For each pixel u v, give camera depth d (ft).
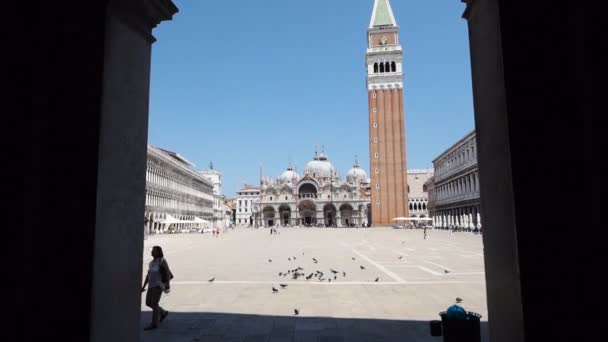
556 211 14.12
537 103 14.71
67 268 16.05
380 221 367.66
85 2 17.46
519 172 14.62
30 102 16.38
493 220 17.89
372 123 379.76
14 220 15.67
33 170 16.10
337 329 32.24
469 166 253.24
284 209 522.06
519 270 14.37
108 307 17.66
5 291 15.26
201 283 56.59
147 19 21.47
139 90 21.29
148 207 245.86
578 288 13.58
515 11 15.21
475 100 20.39
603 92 13.78
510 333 15.93
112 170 18.29
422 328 32.48
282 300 43.96
